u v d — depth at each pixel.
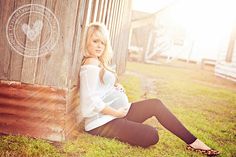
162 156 3.10
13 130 3.17
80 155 2.88
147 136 3.16
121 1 7.24
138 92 7.09
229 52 16.05
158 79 10.71
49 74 3.15
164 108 3.29
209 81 12.85
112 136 3.28
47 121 3.16
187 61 23.11
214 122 5.10
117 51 8.06
